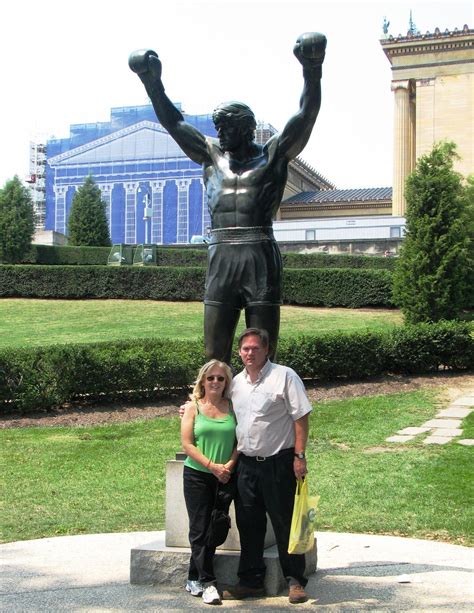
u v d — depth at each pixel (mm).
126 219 65938
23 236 40250
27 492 9281
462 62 42562
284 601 4852
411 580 5332
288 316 26672
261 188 5504
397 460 10711
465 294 23438
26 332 24828
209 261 5629
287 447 4840
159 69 5793
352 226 39781
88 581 5430
